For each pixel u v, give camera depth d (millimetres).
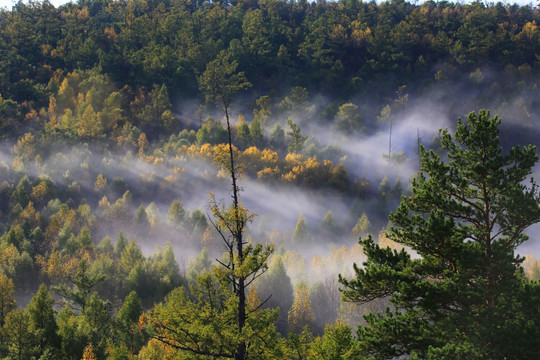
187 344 13523
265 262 14141
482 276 14492
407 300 14820
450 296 14375
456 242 15125
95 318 50688
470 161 15570
